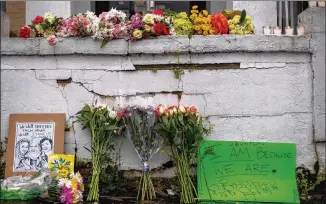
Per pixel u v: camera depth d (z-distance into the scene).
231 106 3.88
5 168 3.71
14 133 3.77
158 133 3.57
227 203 3.50
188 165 3.57
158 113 3.55
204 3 6.09
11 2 5.27
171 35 3.84
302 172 3.86
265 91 3.89
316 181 3.83
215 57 3.87
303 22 3.98
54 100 3.88
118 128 3.62
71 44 3.82
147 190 3.61
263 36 3.84
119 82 3.87
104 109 3.66
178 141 3.45
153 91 3.87
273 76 3.90
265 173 3.69
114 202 3.49
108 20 3.81
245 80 3.89
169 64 3.87
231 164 3.70
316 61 3.89
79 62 3.87
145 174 3.62
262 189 3.59
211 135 3.86
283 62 3.90
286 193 3.58
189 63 3.87
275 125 3.89
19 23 5.28
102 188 3.66
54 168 3.55
